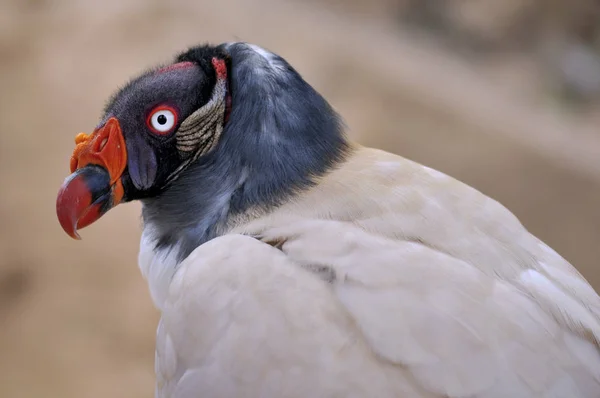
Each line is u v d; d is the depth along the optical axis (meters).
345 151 4.37
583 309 3.72
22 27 16.47
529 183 14.00
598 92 20.88
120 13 16.70
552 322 3.51
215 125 4.30
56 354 10.24
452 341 3.26
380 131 14.62
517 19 23.25
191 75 4.31
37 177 12.84
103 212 4.32
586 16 23.83
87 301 10.80
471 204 4.05
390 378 3.20
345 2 21.98
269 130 4.15
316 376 3.22
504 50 22.78
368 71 16.67
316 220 3.89
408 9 22.78
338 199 3.99
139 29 16.38
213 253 3.72
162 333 3.91
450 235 3.82
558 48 22.97
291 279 3.50
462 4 23.50
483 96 18.19
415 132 14.82
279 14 18.84
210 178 4.27
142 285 10.91
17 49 15.84
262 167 4.14
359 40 19.31
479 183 13.87
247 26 17.55
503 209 4.16
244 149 4.18
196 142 4.30
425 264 3.55
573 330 3.54
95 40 16.05
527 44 23.14
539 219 13.40
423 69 18.75
